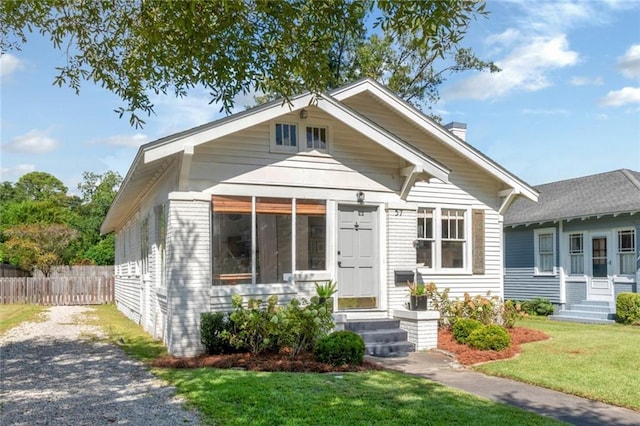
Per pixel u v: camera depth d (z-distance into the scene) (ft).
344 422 19.04
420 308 38.68
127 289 63.16
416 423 19.25
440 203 45.73
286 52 21.91
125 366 29.50
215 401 21.27
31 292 80.02
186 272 33.19
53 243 96.73
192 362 30.07
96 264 115.96
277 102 34.55
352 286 39.24
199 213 33.78
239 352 33.06
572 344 38.50
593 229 63.00
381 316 39.65
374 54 87.30
